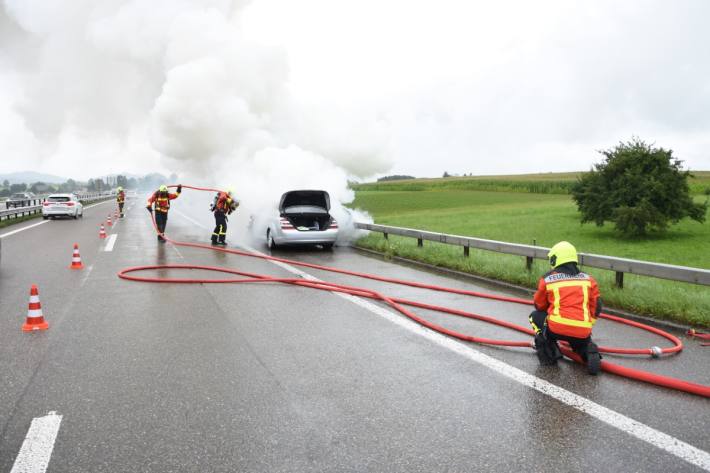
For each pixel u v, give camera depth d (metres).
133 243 16.72
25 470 3.16
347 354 5.50
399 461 3.28
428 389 4.51
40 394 4.35
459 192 80.62
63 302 8.02
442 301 8.40
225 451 3.40
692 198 25.83
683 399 4.33
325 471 3.15
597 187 26.59
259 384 4.61
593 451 3.43
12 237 18.58
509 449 3.44
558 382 4.71
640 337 6.32
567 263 5.12
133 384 4.59
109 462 3.26
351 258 13.94
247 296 8.59
